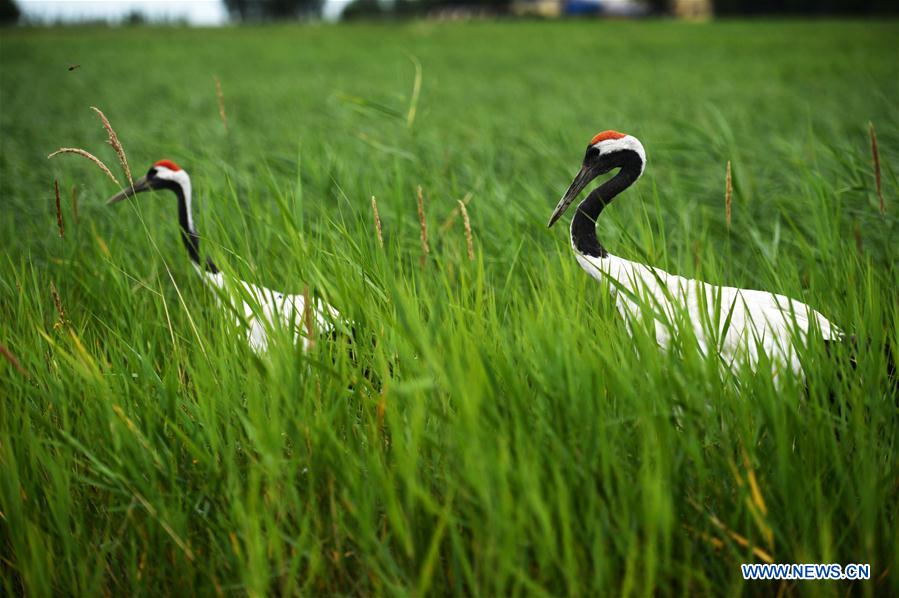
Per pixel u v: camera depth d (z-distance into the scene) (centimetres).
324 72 2486
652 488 297
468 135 1146
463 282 451
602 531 305
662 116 1398
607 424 325
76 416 397
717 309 399
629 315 399
